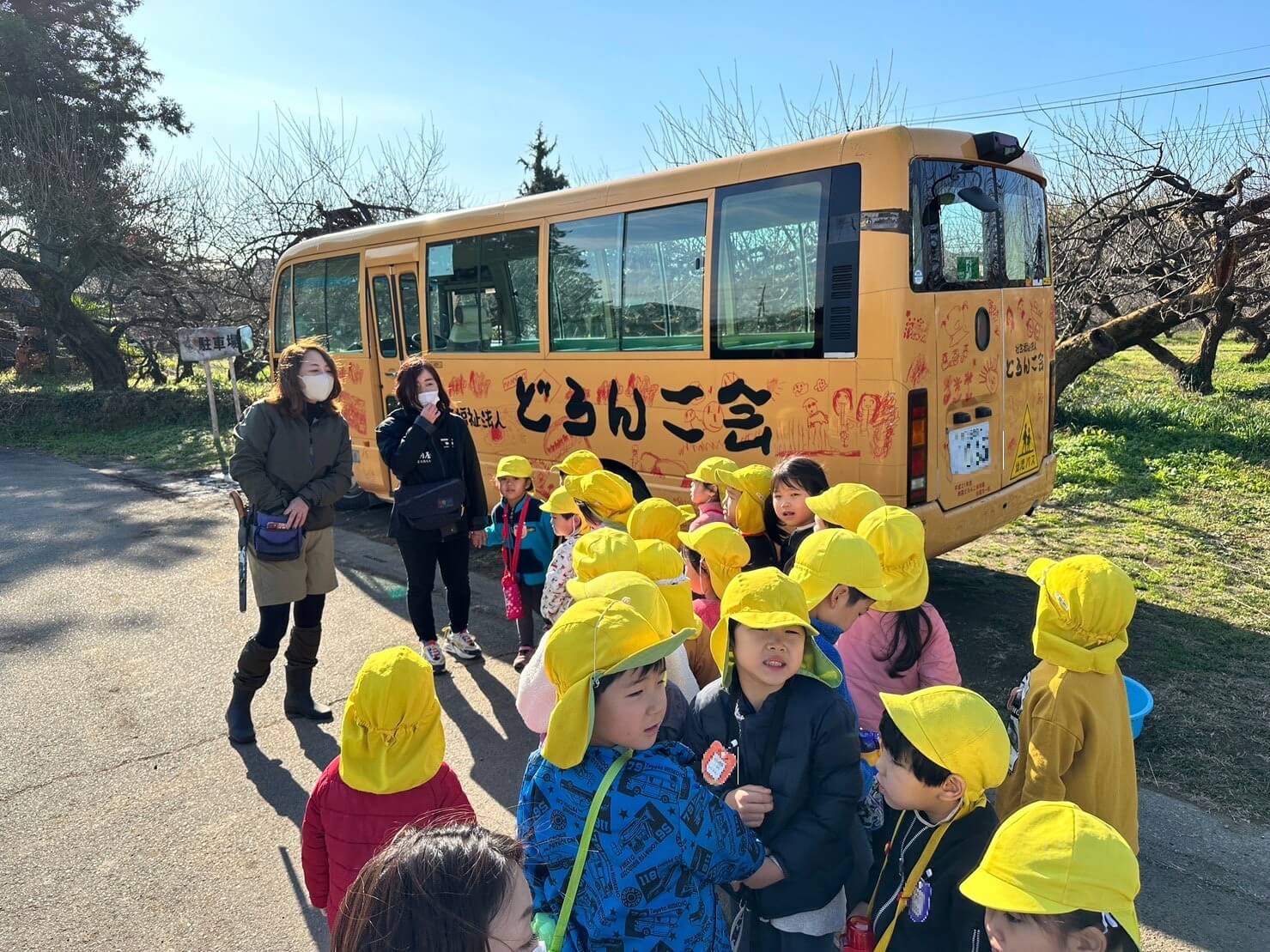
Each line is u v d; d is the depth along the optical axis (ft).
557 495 12.78
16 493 36.24
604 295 19.31
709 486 12.69
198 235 63.67
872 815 7.21
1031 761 7.00
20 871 10.63
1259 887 9.31
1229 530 21.58
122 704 15.38
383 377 26.48
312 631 14.15
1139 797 10.98
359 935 4.03
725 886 7.26
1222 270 34.14
